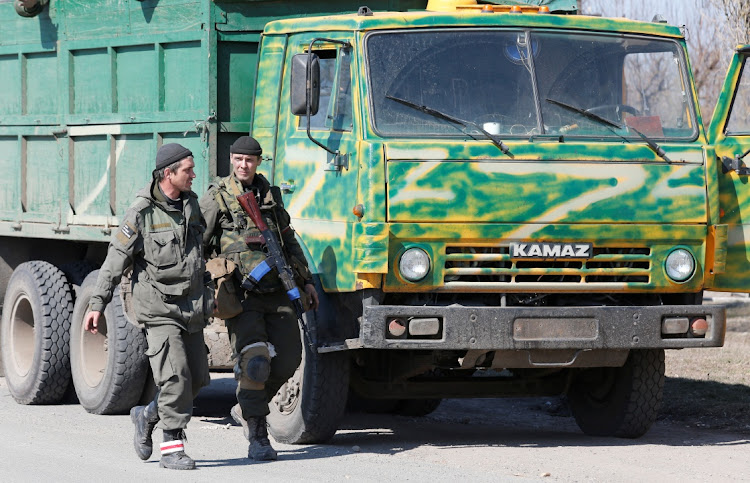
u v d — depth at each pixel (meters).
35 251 36.72
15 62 35.19
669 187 25.12
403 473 22.44
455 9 28.08
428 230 23.92
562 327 24.53
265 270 23.42
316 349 24.66
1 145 36.25
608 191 24.77
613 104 25.73
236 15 28.86
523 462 24.12
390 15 25.30
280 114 27.44
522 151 24.45
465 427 31.50
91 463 23.34
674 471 23.55
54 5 33.47
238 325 23.81
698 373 38.53
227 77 28.95
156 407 23.00
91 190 32.78
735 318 53.88
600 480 22.42
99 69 32.38
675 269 25.34
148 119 30.41
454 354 25.81
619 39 26.17
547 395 28.58
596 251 24.92
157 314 22.27
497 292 24.70
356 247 23.86
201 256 22.62
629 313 24.89
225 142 29.19
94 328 22.31
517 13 25.88
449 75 25.06
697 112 26.17
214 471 22.53
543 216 24.42
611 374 28.09
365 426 31.53
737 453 25.83
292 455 24.67
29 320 34.88
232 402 35.72
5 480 21.77
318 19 26.25
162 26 29.97
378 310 23.80
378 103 24.52
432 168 23.97
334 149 25.12
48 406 33.56
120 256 22.16
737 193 26.20
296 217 26.56
